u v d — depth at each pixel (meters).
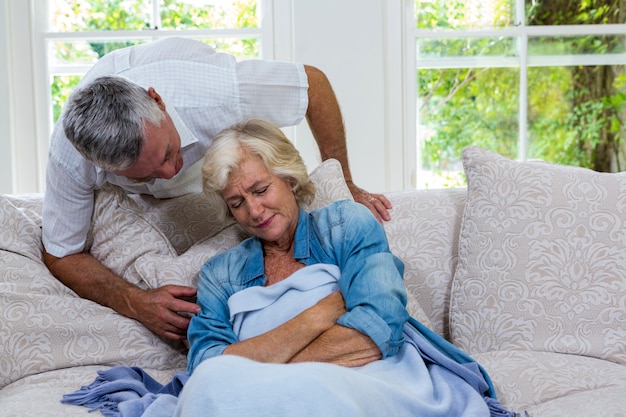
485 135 3.44
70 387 1.96
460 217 2.30
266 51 3.36
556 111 3.44
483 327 2.09
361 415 1.38
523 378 1.88
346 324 1.79
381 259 1.86
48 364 2.07
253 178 1.90
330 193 2.21
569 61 3.42
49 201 2.17
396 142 3.35
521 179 2.14
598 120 3.44
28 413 1.75
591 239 2.05
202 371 1.40
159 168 1.89
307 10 3.26
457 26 3.41
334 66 3.27
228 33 3.37
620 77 3.43
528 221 2.10
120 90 1.85
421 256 2.26
